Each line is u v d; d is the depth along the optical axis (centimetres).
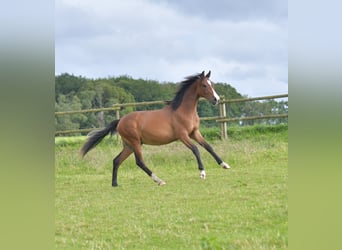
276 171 1186
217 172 1268
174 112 1251
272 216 781
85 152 1295
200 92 1235
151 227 782
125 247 680
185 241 689
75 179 1295
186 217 827
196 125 1258
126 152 1253
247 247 627
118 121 1280
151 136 1238
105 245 693
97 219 848
